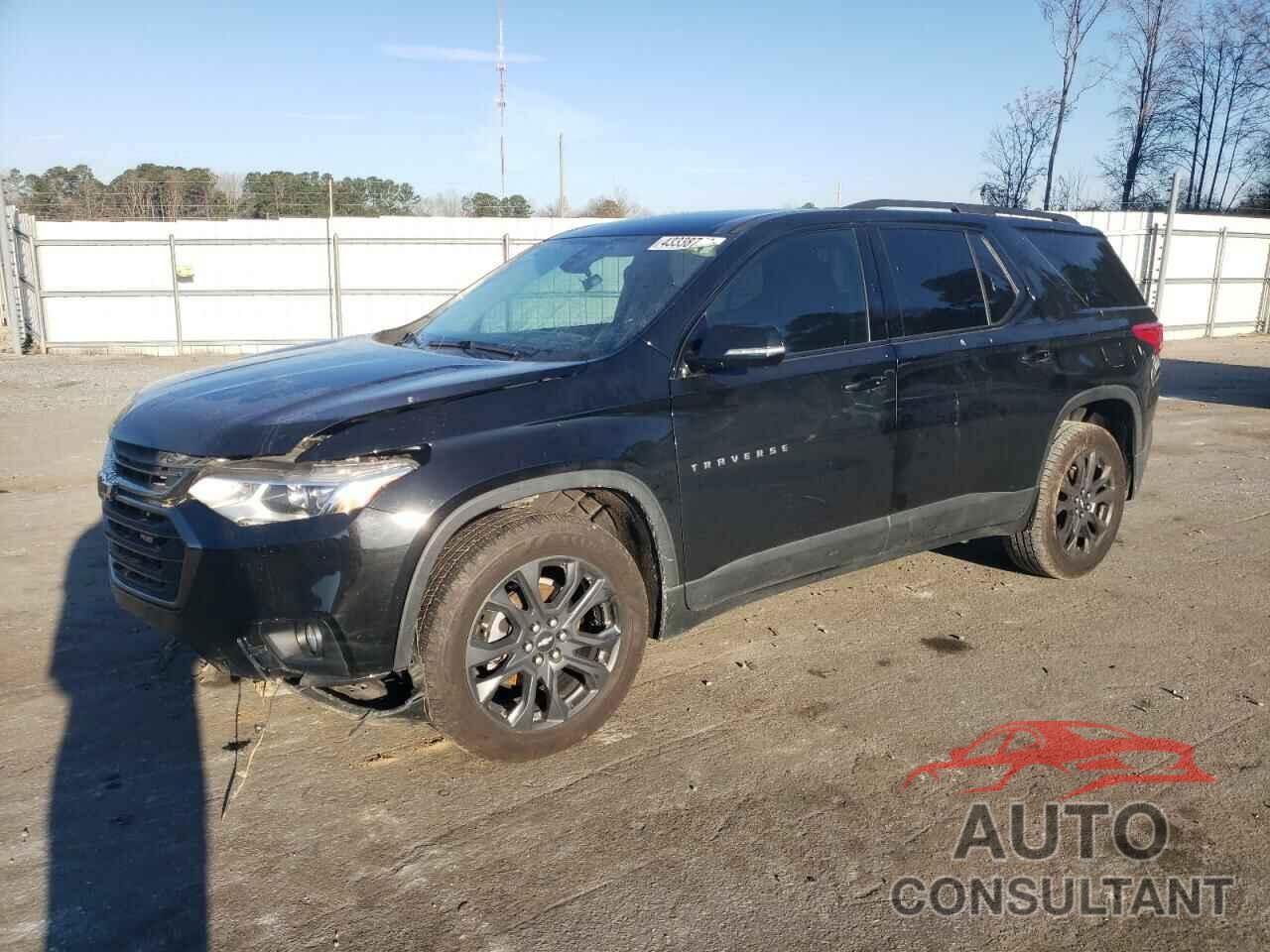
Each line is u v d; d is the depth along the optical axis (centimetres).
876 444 407
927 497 434
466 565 306
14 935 252
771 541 383
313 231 2184
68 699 388
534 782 326
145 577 317
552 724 334
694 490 355
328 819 305
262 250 2178
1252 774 327
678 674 411
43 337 2138
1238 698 384
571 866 281
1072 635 450
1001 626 462
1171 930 253
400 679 329
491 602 313
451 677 307
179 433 311
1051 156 3184
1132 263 2447
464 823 303
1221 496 725
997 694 389
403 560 294
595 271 410
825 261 408
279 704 385
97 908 263
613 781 326
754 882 274
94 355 2123
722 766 336
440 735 360
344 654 295
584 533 330
